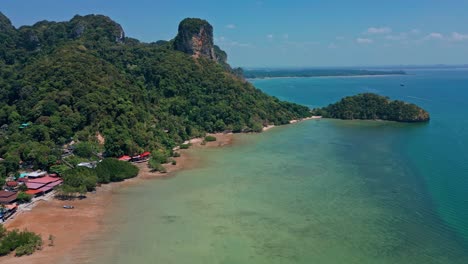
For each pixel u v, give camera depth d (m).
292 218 71.06
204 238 63.50
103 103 127.00
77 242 62.03
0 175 87.62
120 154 109.25
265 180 93.56
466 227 66.44
